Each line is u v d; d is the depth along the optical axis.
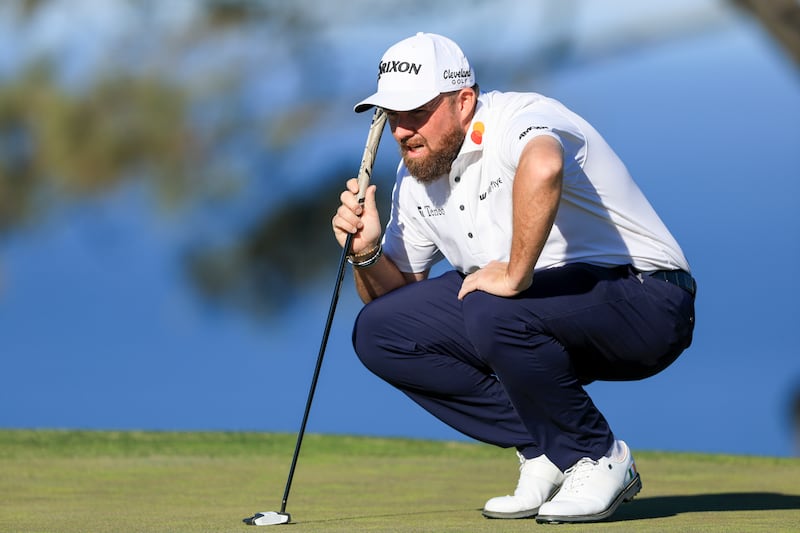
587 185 10.84
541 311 10.63
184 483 14.33
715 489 13.76
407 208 12.05
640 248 11.02
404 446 18.69
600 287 10.77
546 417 10.85
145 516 11.32
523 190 10.12
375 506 12.26
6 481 14.45
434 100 11.03
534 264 10.33
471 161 11.25
